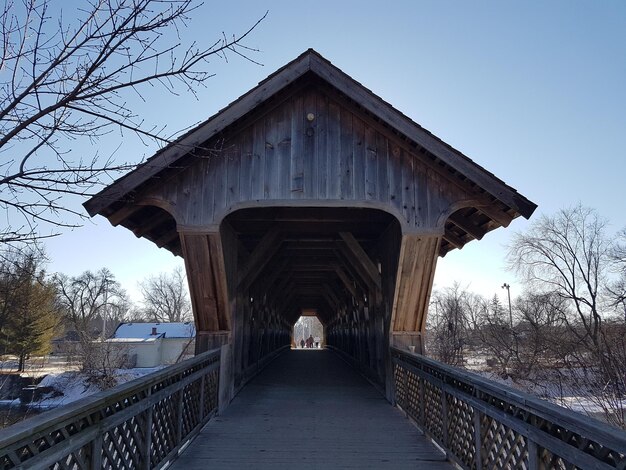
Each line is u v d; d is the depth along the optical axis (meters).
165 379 4.02
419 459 4.41
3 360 19.47
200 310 6.69
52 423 2.11
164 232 7.62
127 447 3.16
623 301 18.95
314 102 6.66
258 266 8.54
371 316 9.54
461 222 7.17
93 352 21.94
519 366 20.55
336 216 7.80
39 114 3.26
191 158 6.31
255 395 8.12
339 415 6.40
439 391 4.77
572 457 2.18
